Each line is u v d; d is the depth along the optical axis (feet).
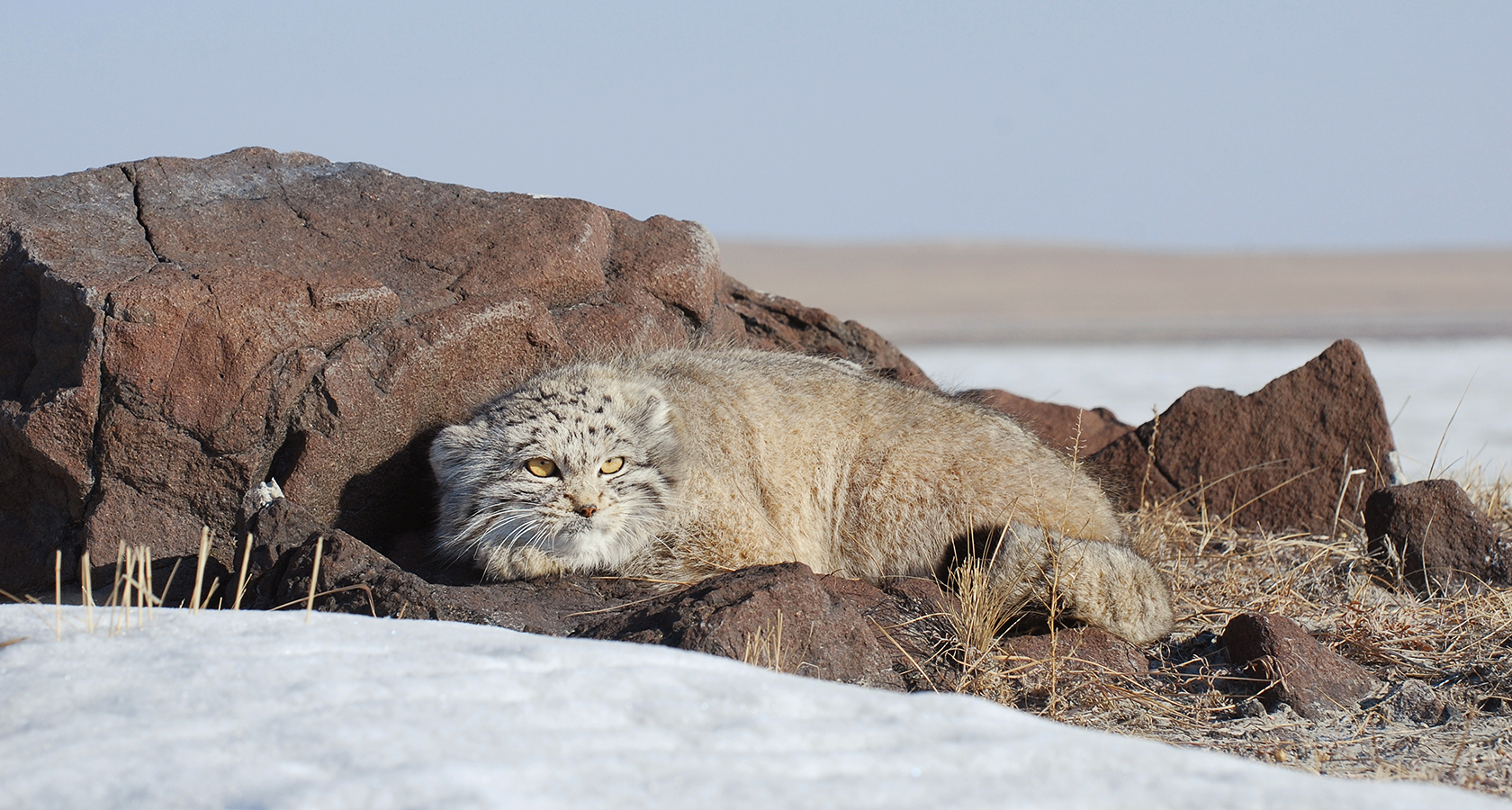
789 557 46.60
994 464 48.37
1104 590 42.06
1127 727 35.99
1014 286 639.76
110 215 49.90
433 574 45.80
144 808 19.29
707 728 22.97
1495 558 50.55
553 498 42.47
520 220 55.72
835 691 25.41
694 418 46.34
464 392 49.98
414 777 19.86
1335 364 60.34
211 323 43.60
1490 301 534.78
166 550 44.98
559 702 23.95
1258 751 33.53
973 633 39.91
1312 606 48.57
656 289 58.70
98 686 24.79
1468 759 32.68
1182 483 60.90
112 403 43.37
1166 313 480.23
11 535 46.93
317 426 45.57
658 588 43.34
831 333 69.05
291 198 54.44
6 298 46.70
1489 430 125.70
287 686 24.56
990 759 21.68
